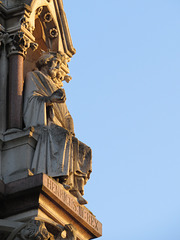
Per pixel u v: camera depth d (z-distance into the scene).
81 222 41.78
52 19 46.50
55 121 43.75
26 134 41.34
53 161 41.44
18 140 41.50
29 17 44.12
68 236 40.16
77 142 42.94
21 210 39.72
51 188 40.06
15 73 43.06
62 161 41.34
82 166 43.22
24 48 43.53
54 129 42.03
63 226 40.31
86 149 43.50
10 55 43.44
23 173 40.69
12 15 43.84
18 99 42.69
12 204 39.94
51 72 45.34
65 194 41.03
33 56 46.69
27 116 42.59
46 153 41.50
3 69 43.19
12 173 40.91
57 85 45.81
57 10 46.88
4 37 43.50
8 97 42.81
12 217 39.81
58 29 46.84
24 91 43.59
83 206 42.44
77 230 41.84
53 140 41.75
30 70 46.28
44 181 39.72
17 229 38.78
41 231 38.53
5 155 41.41
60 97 42.81
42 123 42.25
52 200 40.19
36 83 43.75
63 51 46.94
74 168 42.66
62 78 46.31
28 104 42.88
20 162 41.09
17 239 38.62
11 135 41.62
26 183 39.78
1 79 43.03
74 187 42.56
